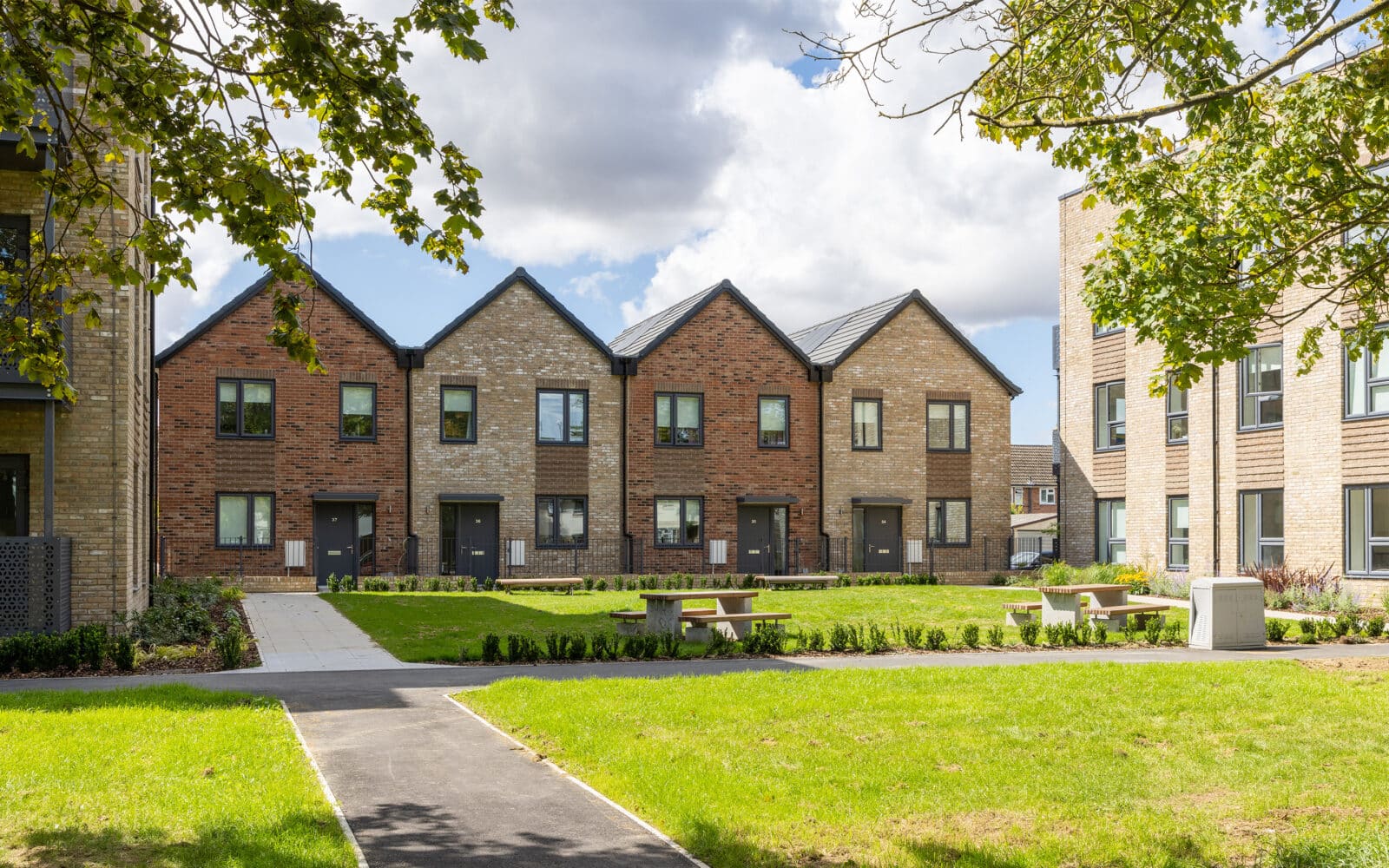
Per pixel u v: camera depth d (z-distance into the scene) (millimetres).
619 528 32219
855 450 34562
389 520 30047
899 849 6402
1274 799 7621
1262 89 10078
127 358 16531
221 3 6617
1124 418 30906
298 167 7758
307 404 29484
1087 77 8336
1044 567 31781
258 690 12180
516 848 6535
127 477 16484
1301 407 25016
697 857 6387
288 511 29125
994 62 8070
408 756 8914
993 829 6898
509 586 28703
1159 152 9789
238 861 5926
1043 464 68000
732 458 33344
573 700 10984
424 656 15164
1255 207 9578
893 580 32250
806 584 31594
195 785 7457
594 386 32219
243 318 29031
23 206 16266
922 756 8773
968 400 35750
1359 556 23594
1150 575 29031
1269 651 16562
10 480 16609
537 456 31516
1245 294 9422
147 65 7219
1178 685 12133
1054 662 14336
